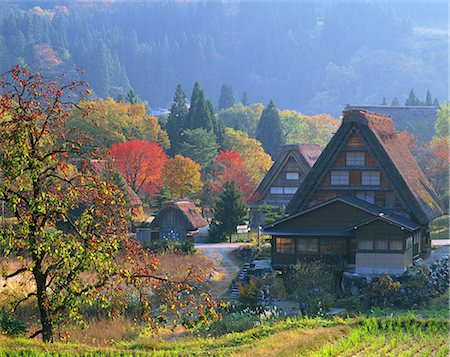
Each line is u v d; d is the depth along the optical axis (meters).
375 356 29.14
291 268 59.94
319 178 64.56
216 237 85.62
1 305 39.56
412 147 120.50
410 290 51.66
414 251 60.22
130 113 138.00
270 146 166.50
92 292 31.38
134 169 106.56
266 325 38.81
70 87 31.83
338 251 59.59
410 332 33.75
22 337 32.12
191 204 89.00
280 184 99.31
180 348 33.59
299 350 30.11
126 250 32.91
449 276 59.22
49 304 31.11
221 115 195.88
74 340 35.88
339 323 35.84
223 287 58.81
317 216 59.97
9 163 30.03
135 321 40.41
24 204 31.17
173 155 144.75
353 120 63.44
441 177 105.31
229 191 86.69
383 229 55.97
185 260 65.69
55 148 32.12
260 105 196.12
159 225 85.25
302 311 47.53
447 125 125.81
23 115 30.25
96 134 106.75
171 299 32.66
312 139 176.62
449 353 29.44
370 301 51.69
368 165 63.66
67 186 32.94
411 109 147.88
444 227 92.56
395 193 62.72
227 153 115.19
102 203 32.06
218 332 40.59
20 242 30.84
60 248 29.92
